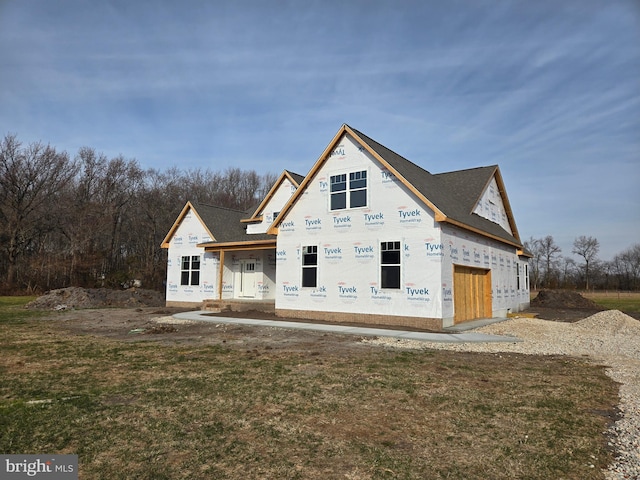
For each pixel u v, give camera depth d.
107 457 4.40
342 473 4.07
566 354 10.50
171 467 4.18
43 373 8.05
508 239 20.95
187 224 25.34
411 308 14.40
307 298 17.09
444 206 15.29
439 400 6.40
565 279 68.81
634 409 6.05
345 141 16.59
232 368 8.45
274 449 4.61
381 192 15.45
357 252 15.84
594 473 4.10
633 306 30.91
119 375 7.88
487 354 10.31
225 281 23.45
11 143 40.00
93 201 45.28
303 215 17.53
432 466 4.24
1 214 39.62
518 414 5.83
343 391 6.81
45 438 4.88
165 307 25.14
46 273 39.94
